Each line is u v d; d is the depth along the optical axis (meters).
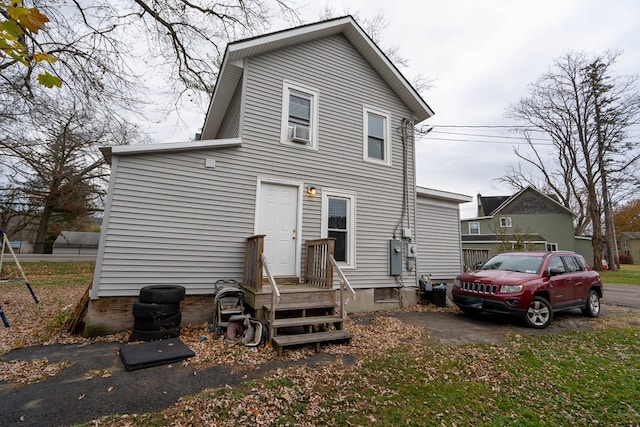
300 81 7.61
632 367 4.22
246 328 4.84
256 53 7.07
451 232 10.56
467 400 3.23
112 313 5.18
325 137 7.78
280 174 7.02
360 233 8.00
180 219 5.88
